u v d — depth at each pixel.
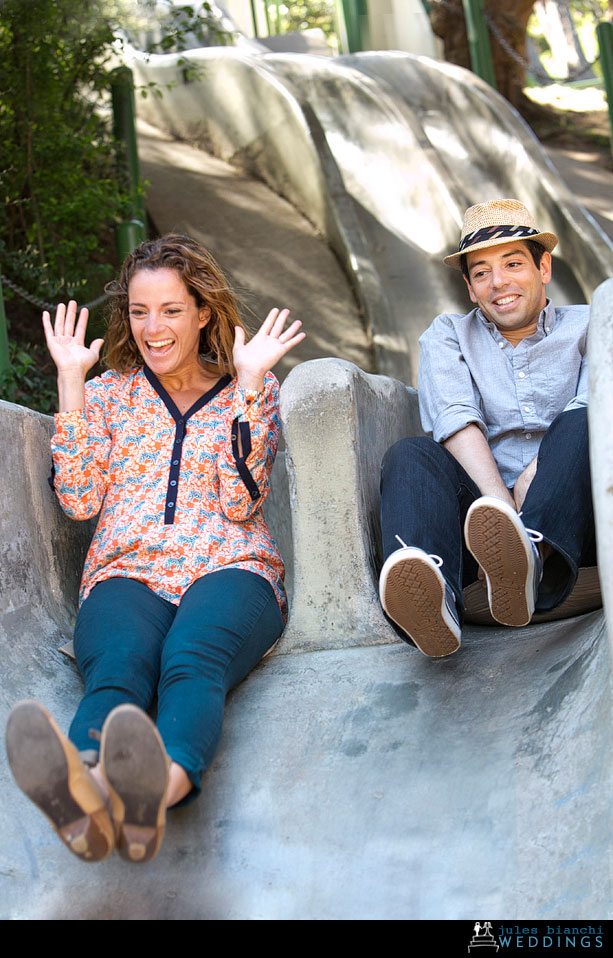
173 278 2.40
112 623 2.09
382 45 13.44
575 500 2.15
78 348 2.40
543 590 2.20
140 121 11.11
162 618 2.18
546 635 2.34
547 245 2.64
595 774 1.76
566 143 13.42
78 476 2.34
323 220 9.01
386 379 3.03
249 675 2.38
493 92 9.78
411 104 9.95
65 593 2.74
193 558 2.26
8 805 1.94
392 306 7.87
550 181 8.62
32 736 1.46
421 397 2.69
